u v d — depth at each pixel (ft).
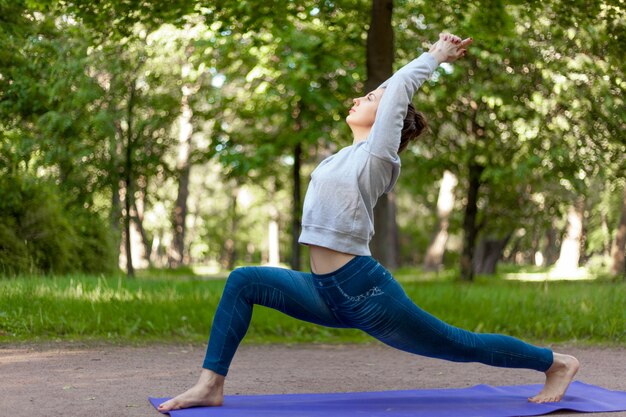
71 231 47.34
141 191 56.18
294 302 12.61
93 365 18.24
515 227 70.69
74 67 45.42
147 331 24.47
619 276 62.39
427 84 52.90
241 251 181.06
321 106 51.37
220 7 35.09
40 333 23.52
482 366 19.83
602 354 22.38
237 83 57.52
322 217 12.09
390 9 31.71
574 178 54.75
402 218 151.23
